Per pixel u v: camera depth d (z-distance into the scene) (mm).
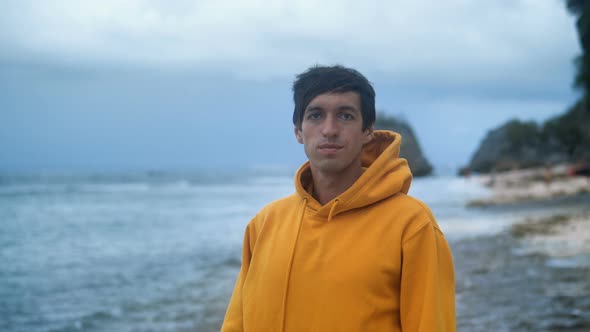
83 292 8523
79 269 10727
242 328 1841
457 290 6934
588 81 39406
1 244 14727
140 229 18266
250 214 24328
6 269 10812
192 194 42812
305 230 1702
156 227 18922
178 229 18188
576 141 82312
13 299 8117
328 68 1714
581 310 5547
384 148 1881
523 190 35531
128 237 16031
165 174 106375
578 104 82375
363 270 1545
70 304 7703
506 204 24031
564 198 25031
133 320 6617
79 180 72812
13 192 44219
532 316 5461
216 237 15734
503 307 5898
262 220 1929
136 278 9578
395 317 1571
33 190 47188
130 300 7781
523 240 11562
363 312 1518
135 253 12758
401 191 1750
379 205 1660
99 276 9906
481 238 12445
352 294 1532
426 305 1519
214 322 6301
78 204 31688
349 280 1544
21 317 7016
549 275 7484
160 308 7180
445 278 1621
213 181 74438
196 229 18109
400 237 1581
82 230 18125
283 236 1757
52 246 14242
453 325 1609
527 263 8602
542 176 52094
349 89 1661
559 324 5117
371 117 1738
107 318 6801
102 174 103625
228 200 35500
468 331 5102
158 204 31703
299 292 1616
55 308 7488
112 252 13016
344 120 1662
